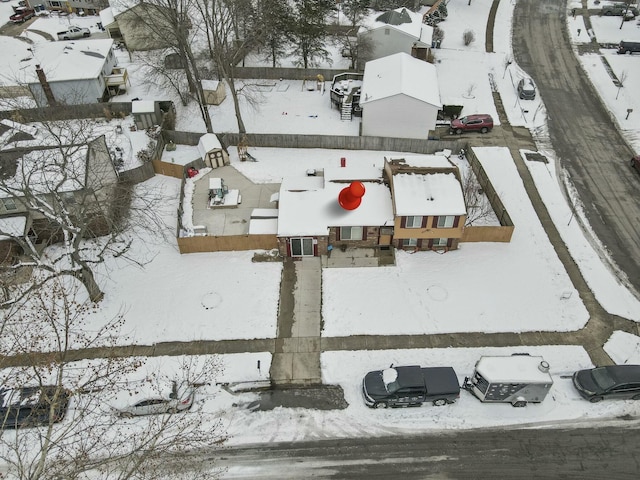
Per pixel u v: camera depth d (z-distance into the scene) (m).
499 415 25.36
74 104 47.25
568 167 40.78
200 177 40.59
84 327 29.62
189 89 48.97
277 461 23.84
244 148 41.94
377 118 43.09
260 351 28.39
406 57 47.06
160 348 28.64
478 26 61.72
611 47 56.78
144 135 45.03
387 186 34.47
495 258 33.31
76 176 29.17
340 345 28.56
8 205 33.38
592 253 33.75
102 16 61.69
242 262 33.34
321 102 49.34
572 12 64.19
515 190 38.53
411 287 31.45
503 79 51.75
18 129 39.06
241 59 54.44
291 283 31.91
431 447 24.19
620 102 48.09
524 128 45.09
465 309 30.20
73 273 28.81
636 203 37.47
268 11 48.88
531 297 30.91
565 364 27.53
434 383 25.36
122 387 26.19
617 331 29.11
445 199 32.25
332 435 24.75
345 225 32.50
